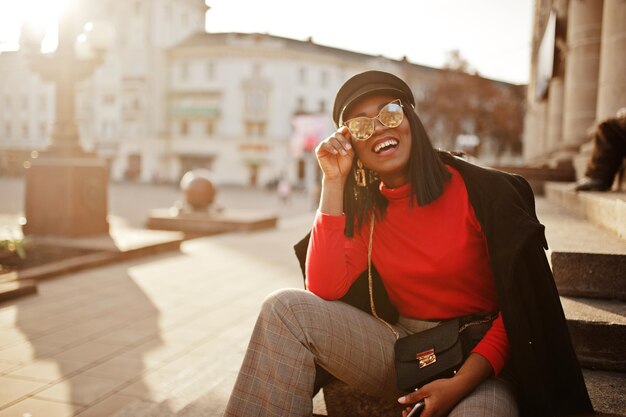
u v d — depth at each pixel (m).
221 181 58.44
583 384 1.75
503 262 1.69
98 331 5.00
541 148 16.88
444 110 45.91
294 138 55.25
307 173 56.69
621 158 4.86
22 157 66.81
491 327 1.78
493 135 48.44
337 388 2.24
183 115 58.47
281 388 1.74
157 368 4.08
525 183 1.85
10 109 67.88
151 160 59.50
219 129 58.12
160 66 59.09
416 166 1.88
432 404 1.62
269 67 56.59
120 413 2.61
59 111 10.25
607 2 6.16
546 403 1.70
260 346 1.80
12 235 9.17
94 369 4.04
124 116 59.34
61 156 10.07
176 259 9.16
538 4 14.76
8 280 6.75
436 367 1.79
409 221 1.91
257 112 57.03
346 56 62.94
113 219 18.02
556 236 3.46
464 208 1.84
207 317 5.52
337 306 1.89
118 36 59.03
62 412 3.30
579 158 8.05
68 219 9.83
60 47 10.22
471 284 1.87
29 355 4.33
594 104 9.27
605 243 3.09
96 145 60.88
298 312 1.78
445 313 1.93
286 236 12.93
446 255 1.83
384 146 1.90
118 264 8.51
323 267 1.93
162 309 5.83
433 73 65.50
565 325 1.74
